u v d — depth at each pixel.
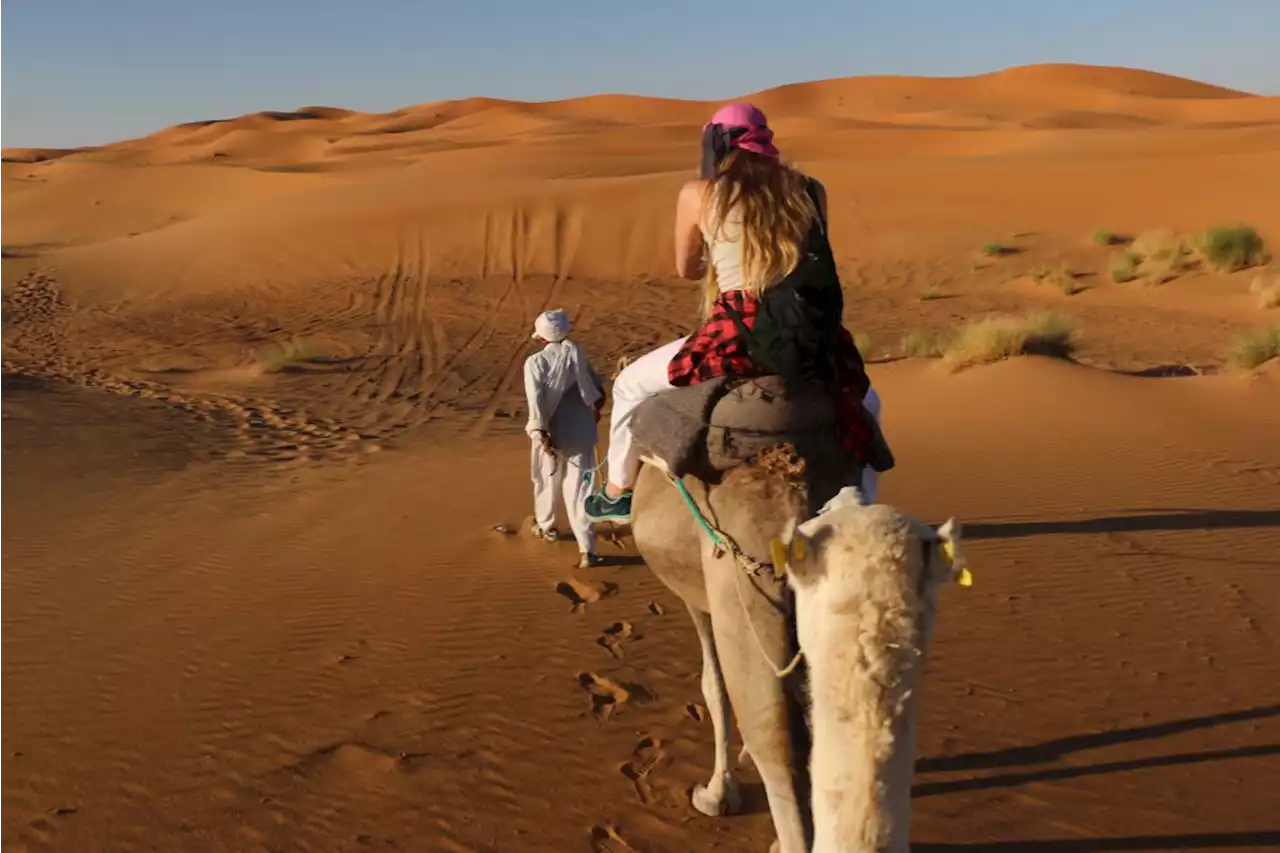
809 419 3.79
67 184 87.81
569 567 9.26
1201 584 8.41
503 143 113.12
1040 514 10.41
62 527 11.49
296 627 8.06
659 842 5.18
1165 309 28.36
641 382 4.37
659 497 4.18
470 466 14.48
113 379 23.91
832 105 172.88
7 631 8.19
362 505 12.19
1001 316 28.34
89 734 6.41
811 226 3.82
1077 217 39.00
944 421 15.00
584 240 40.47
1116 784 5.58
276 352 26.05
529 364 9.23
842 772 2.76
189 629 8.12
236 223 46.72
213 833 5.36
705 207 3.92
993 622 7.71
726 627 3.65
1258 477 11.57
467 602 8.46
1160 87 163.25
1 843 5.29
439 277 38.06
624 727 6.32
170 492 13.23
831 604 2.87
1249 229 31.80
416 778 5.81
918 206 41.88
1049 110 139.38
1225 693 6.57
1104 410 14.77
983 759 5.86
